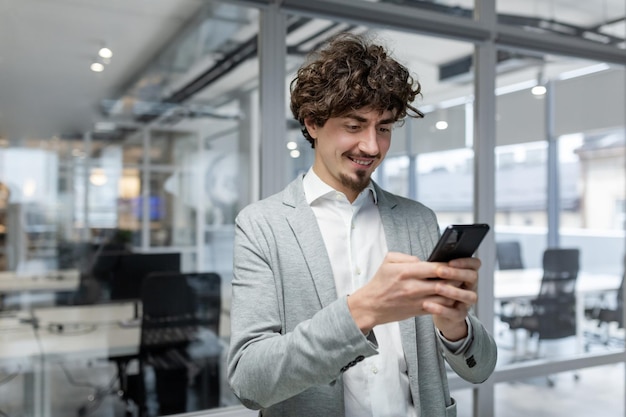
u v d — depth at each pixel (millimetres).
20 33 1955
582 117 3316
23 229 1962
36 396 1986
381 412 903
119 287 2078
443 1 2352
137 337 2084
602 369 3871
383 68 835
